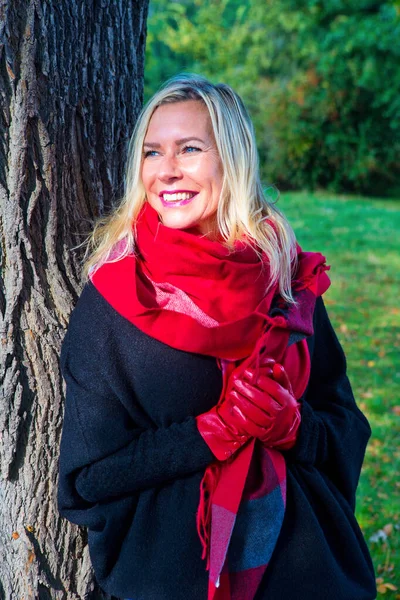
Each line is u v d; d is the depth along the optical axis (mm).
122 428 1610
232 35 15414
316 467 1787
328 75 13820
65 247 1850
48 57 1750
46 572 1912
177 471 1593
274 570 1604
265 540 1584
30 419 1872
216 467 1604
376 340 6371
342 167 14141
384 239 10219
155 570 1596
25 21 1719
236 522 1583
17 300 1822
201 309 1603
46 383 1861
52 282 1845
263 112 14266
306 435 1691
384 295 7727
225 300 1621
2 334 1840
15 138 1760
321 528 1664
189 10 18984
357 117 14008
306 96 13953
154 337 1581
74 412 1610
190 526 1603
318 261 1846
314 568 1616
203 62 15938
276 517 1595
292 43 14250
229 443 1570
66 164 1829
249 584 1569
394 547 3283
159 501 1635
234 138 1653
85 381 1602
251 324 1619
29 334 1843
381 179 14305
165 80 1726
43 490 1891
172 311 1590
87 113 1865
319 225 11102
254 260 1697
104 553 1657
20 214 1788
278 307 1710
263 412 1541
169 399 1612
